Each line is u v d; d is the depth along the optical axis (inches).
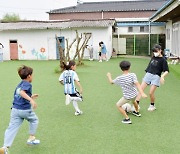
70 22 858.1
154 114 227.6
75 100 224.7
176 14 584.1
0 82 411.5
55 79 429.7
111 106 257.4
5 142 150.3
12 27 849.5
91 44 812.6
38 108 253.6
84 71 523.5
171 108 245.6
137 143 167.2
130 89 200.5
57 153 155.6
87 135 182.4
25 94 147.2
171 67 498.9
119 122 208.2
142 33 960.9
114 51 942.4
